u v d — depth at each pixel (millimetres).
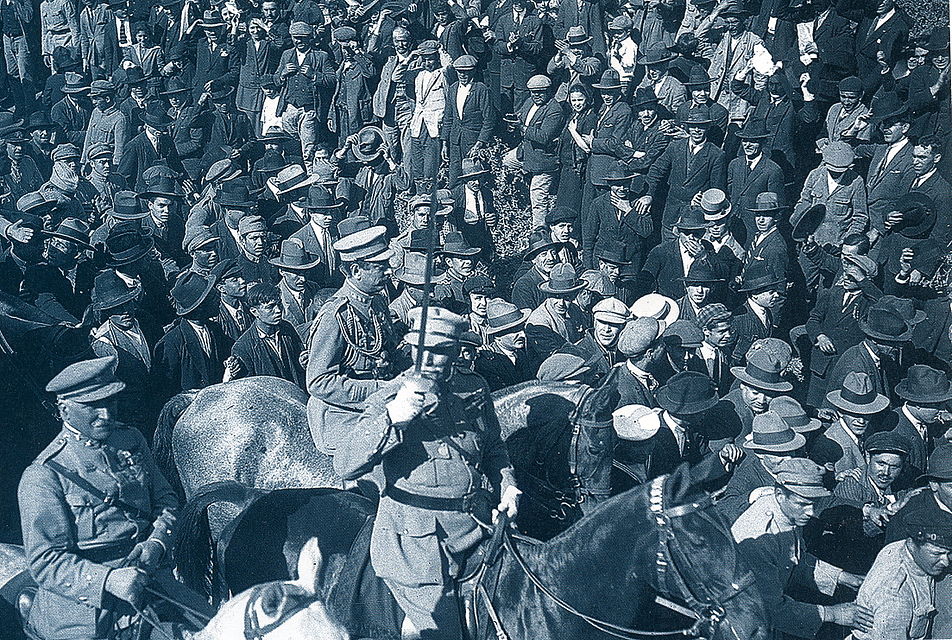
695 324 8289
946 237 9102
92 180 12727
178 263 10250
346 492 6277
